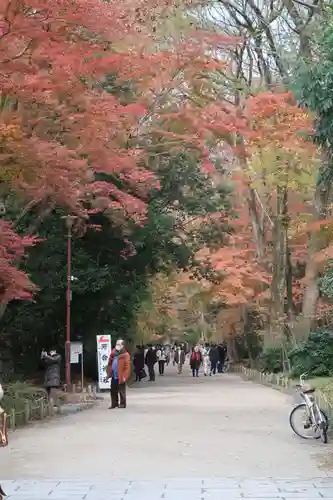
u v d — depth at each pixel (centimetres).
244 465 1190
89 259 3359
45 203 2219
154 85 2425
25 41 1592
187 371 6544
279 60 3262
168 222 3481
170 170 3400
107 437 1564
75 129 1814
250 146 3022
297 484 1005
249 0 3228
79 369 3809
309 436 1523
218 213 3916
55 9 1470
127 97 2514
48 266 3262
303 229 3494
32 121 1753
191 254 3962
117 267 3559
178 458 1263
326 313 3388
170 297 5922
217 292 4491
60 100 1784
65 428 1745
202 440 1504
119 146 2184
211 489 970
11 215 2422
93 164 1923
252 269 4131
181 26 2347
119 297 3600
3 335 3494
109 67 1758
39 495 935
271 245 4209
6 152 1554
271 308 3844
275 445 1424
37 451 1355
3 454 1320
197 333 8194
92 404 2466
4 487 991
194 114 2542
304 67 1470
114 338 3700
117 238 3341
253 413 2119
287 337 3753
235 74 3494
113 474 1105
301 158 3003
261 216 4119
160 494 938
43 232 3097
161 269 4056
